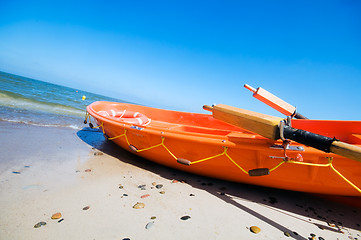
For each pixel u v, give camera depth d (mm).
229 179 3021
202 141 2627
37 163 3244
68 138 5168
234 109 2469
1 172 2760
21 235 1689
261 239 1933
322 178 2232
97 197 2436
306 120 3096
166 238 1825
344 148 1448
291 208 2613
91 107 5395
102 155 4172
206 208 2428
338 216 2498
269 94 2932
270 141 2254
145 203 2404
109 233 1816
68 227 1843
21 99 10383
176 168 3535
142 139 3434
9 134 4551
